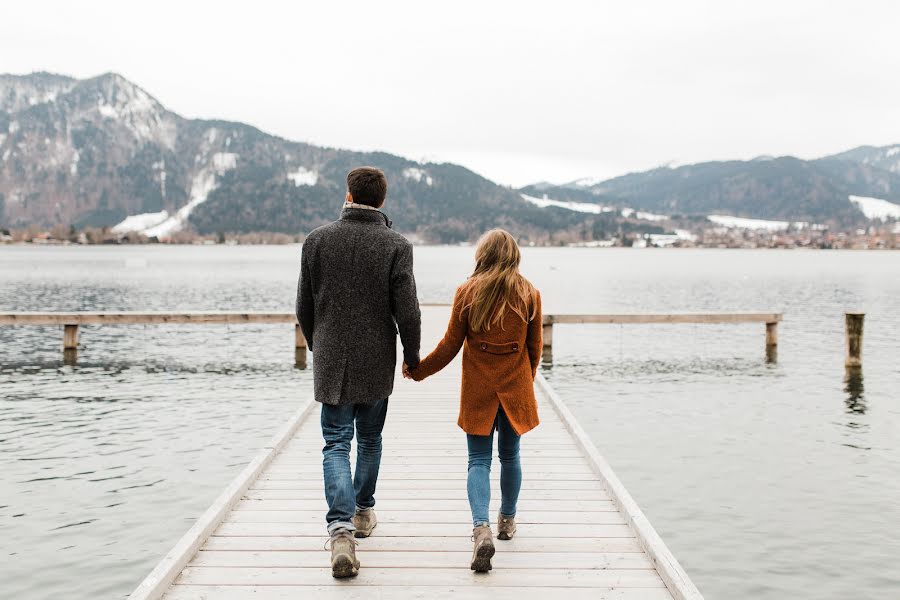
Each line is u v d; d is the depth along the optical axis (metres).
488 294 3.48
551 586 3.39
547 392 8.81
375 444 3.79
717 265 114.00
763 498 7.38
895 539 6.36
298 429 7.03
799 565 5.87
